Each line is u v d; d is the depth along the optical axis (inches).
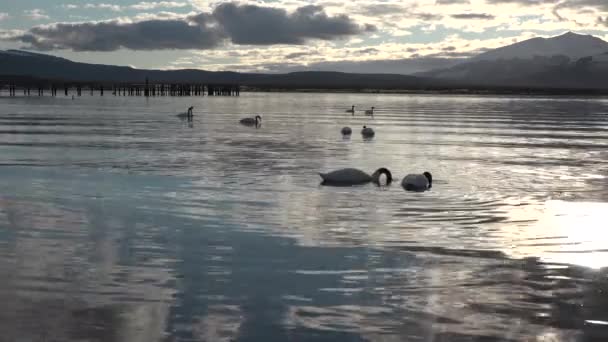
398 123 2357.3
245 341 335.0
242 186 853.2
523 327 356.5
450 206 729.0
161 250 512.1
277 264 475.8
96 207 689.6
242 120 2175.2
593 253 518.0
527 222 640.4
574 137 1770.4
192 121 2274.9
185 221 624.4
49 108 3176.7
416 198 781.3
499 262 488.4
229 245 531.2
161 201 732.0
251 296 402.9
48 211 664.4
